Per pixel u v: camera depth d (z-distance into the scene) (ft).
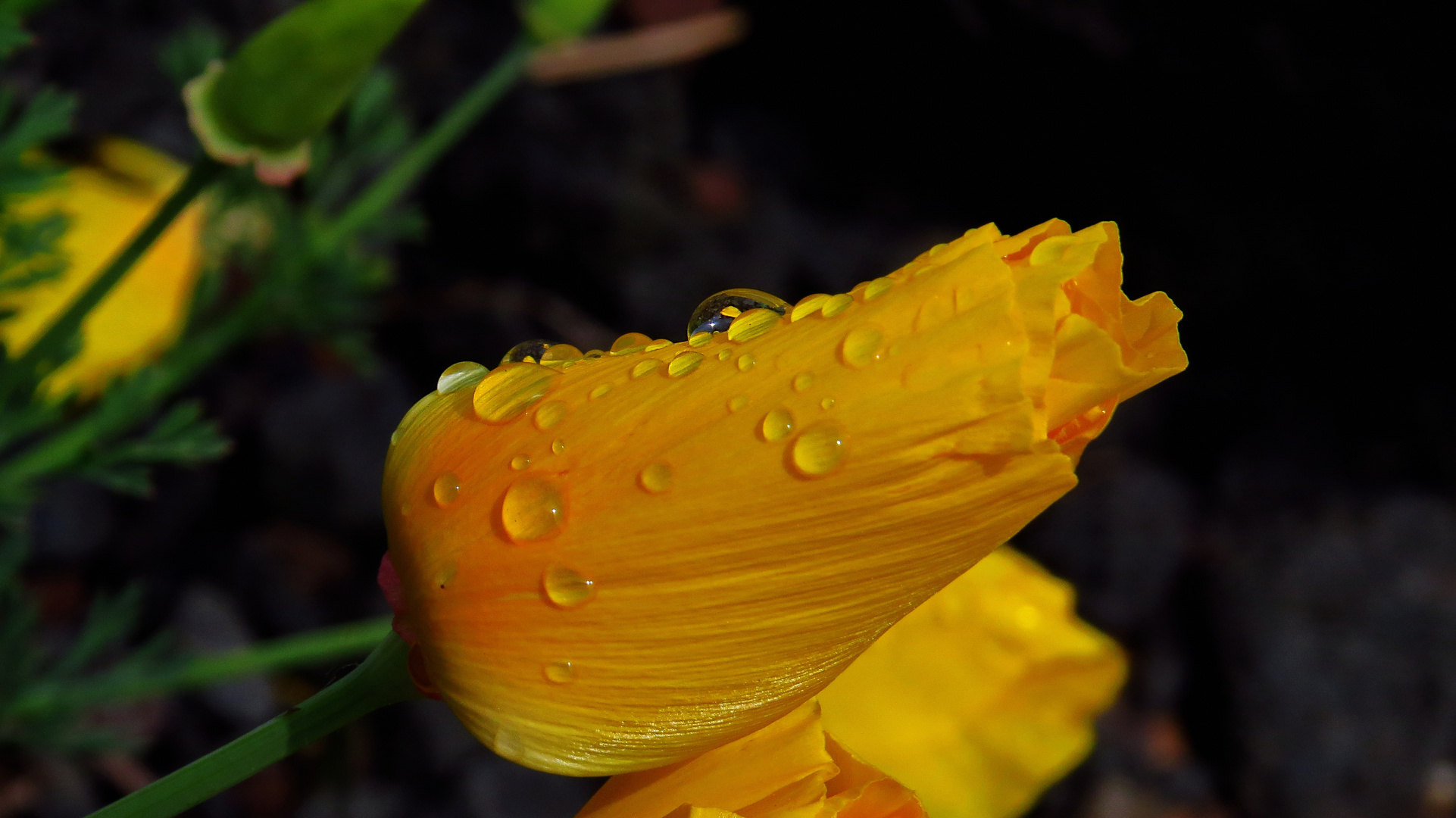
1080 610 1.41
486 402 0.59
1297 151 1.38
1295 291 1.45
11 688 0.90
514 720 0.59
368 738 1.25
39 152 1.09
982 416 0.56
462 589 0.58
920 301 0.57
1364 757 1.28
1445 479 1.40
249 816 1.21
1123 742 1.36
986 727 0.69
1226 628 1.35
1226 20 1.34
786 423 0.57
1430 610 1.30
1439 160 1.32
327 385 1.40
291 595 1.34
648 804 0.60
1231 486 1.44
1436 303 1.41
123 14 1.37
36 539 1.29
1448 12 1.25
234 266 1.22
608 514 0.57
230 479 1.38
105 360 1.02
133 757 1.23
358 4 0.69
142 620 1.29
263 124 0.72
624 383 0.58
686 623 0.58
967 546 0.57
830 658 0.58
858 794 0.60
